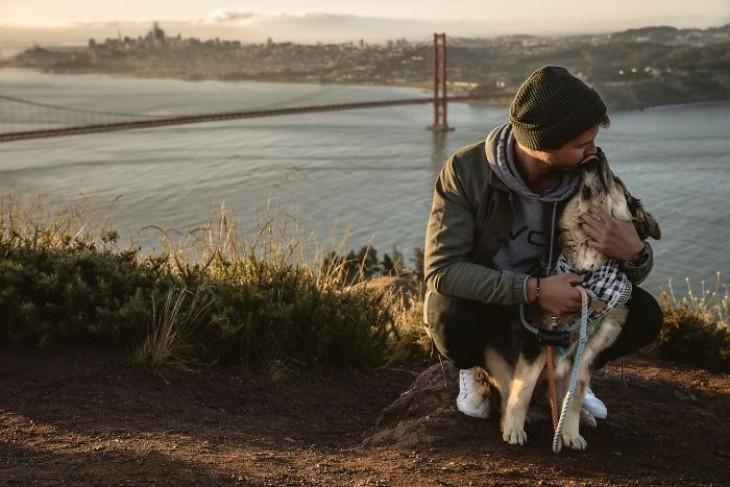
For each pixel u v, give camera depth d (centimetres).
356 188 11275
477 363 325
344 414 427
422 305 611
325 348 488
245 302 477
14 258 469
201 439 324
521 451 305
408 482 275
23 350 426
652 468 303
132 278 483
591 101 268
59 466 271
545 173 291
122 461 280
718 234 8994
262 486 262
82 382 392
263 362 464
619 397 396
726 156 15775
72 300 445
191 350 448
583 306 276
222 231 546
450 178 302
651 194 11575
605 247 279
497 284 284
